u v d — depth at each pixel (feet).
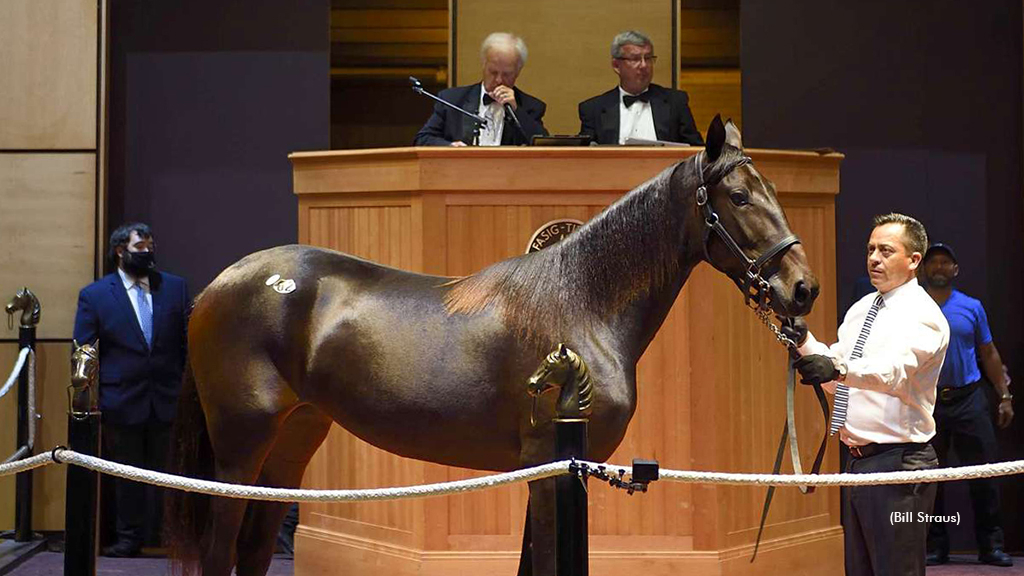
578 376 12.55
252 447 15.87
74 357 14.84
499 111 23.26
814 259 20.75
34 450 25.95
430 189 19.25
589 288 15.01
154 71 27.02
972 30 26.91
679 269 15.12
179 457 16.66
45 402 26.09
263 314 15.83
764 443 20.25
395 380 15.14
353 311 15.60
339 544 20.66
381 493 12.96
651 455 19.45
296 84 27.07
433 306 15.43
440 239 19.31
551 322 14.85
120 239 25.50
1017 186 26.81
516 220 19.35
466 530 19.65
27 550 24.73
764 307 14.74
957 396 24.98
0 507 26.30
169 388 25.77
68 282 26.21
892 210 26.91
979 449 25.03
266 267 16.10
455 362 15.01
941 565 25.18
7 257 26.20
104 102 26.30
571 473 12.49
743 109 27.17
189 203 26.99
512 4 29.91
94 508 14.78
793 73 27.12
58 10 26.21
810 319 20.74
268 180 27.02
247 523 16.80
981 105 26.89
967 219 26.84
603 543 19.45
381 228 19.93
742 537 19.88
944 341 15.28
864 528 15.61
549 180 19.24
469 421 14.96
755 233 14.58
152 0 27.02
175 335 25.85
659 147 19.19
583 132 24.91
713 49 32.96
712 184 14.80
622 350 14.94
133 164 26.99
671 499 19.47
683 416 19.45
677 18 29.76
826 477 12.49
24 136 26.21
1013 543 26.48
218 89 27.07
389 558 19.89
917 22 26.96
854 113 27.02
